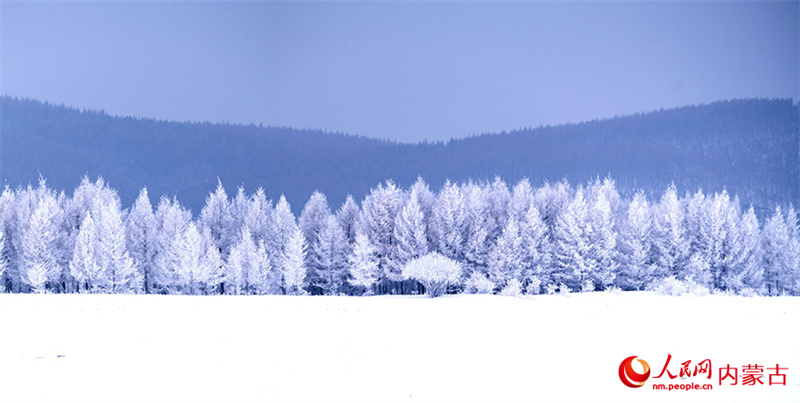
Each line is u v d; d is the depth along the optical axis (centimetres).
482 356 1877
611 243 5816
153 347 1953
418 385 1497
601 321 2748
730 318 2825
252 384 1494
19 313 2592
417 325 2597
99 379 1523
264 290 5684
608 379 1577
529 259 5947
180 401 1337
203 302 3475
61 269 5581
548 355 1900
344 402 1340
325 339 2180
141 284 5900
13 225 6178
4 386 1436
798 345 2073
